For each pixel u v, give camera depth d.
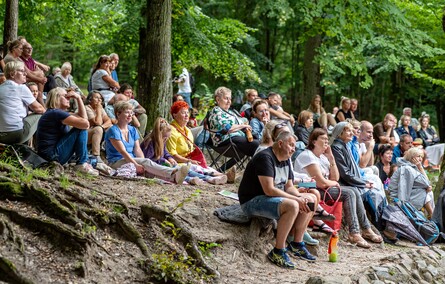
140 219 5.68
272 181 6.09
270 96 10.31
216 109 8.57
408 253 6.79
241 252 6.04
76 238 4.73
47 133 6.70
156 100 9.90
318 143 7.41
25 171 5.77
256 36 24.56
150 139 7.94
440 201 8.57
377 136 11.73
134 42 14.01
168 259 5.13
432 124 25.91
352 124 8.74
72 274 4.54
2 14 14.56
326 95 28.08
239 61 14.64
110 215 5.36
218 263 5.69
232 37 14.99
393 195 8.87
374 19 13.41
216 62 14.65
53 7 15.48
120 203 5.69
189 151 8.45
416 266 6.54
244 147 8.38
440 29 16.05
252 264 5.95
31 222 4.83
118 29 14.52
